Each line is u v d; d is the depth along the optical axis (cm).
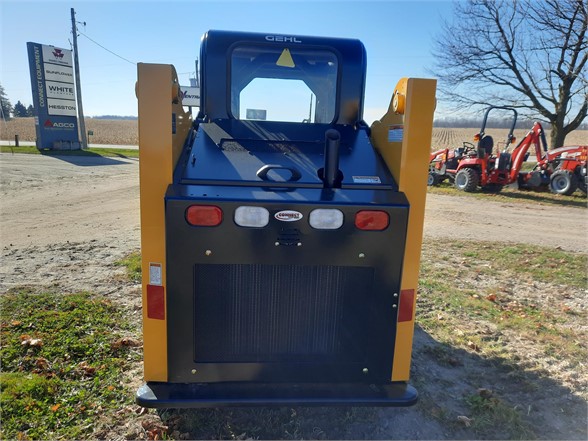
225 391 237
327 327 243
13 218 812
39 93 2309
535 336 400
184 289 228
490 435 265
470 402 296
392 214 226
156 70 214
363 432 263
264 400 232
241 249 222
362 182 241
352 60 314
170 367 239
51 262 560
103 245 646
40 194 1073
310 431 261
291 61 314
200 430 259
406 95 228
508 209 1080
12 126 4859
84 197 1049
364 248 229
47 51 2292
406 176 232
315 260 227
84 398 284
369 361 247
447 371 337
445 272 582
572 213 1039
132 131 5231
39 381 291
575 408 295
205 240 221
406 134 229
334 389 243
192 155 250
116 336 364
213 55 307
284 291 237
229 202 217
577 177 1239
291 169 235
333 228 224
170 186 222
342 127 310
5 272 516
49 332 364
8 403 271
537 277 576
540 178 1263
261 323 240
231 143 271
